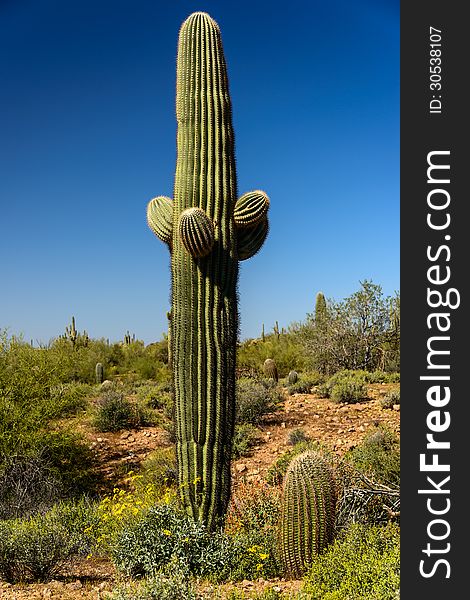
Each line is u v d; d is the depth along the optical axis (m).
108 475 11.38
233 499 7.36
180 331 6.34
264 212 6.64
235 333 6.57
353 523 5.87
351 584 4.57
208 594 4.87
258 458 10.91
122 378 25.45
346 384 15.35
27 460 9.96
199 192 6.46
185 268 6.36
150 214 7.05
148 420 15.05
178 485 6.38
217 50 6.77
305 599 4.62
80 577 5.99
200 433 6.25
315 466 5.68
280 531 5.70
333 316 21.08
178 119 6.66
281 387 18.38
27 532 6.02
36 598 5.18
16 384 10.56
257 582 5.46
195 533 5.95
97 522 7.54
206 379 6.30
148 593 4.54
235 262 6.57
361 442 10.64
